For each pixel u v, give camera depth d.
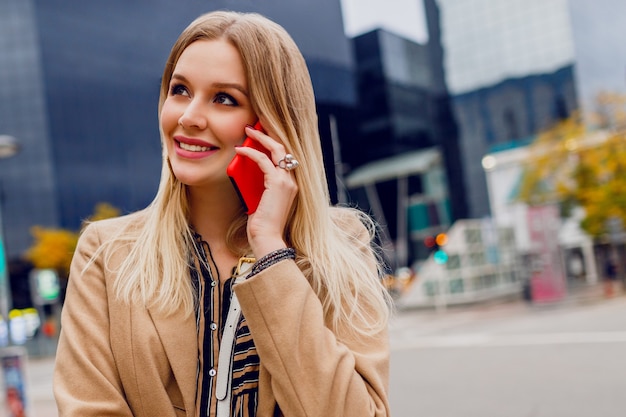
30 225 38.53
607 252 24.06
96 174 40.16
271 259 1.09
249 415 1.08
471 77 38.53
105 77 40.94
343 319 1.19
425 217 35.41
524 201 26.25
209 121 1.12
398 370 10.77
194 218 1.22
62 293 31.55
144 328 1.08
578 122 24.58
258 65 1.14
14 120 39.28
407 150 37.44
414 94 38.69
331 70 27.59
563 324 14.57
